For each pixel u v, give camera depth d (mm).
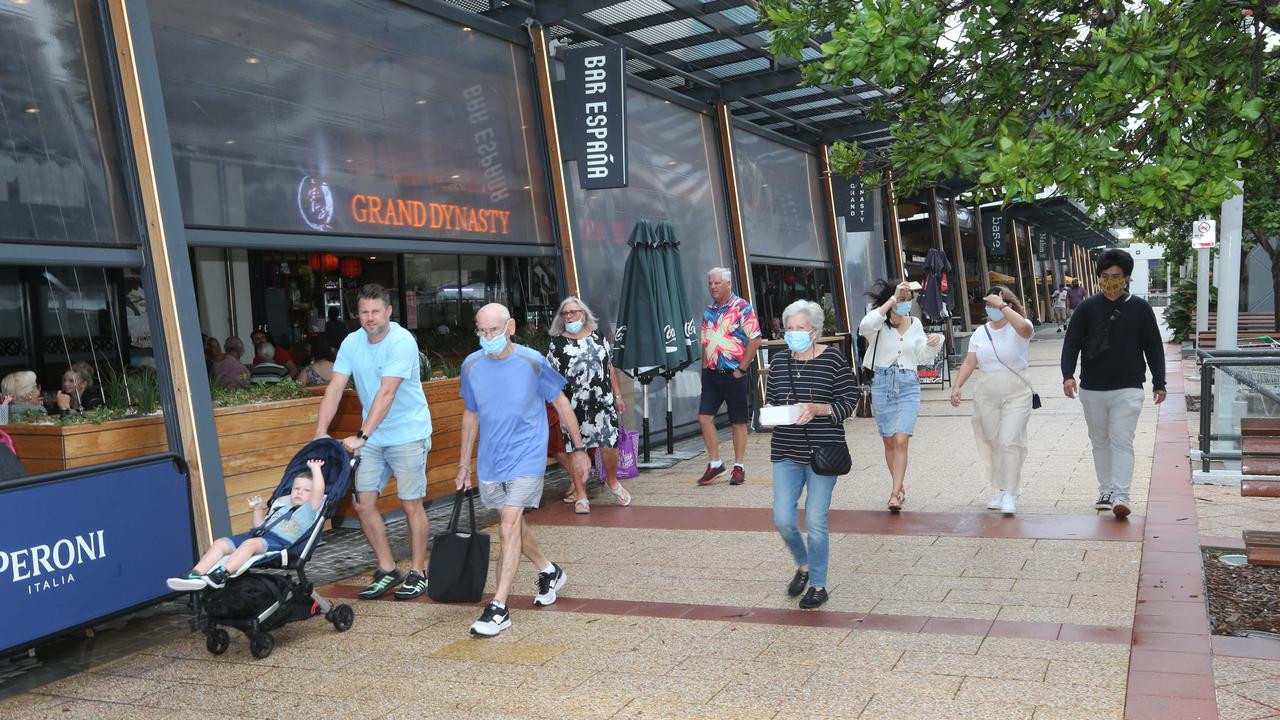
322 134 7949
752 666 4496
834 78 4773
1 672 4805
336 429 7609
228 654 4980
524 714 4059
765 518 7641
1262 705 3840
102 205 6031
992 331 7367
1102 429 7246
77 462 5816
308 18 7891
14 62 5680
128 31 6109
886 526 7180
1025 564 6012
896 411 7621
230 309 11766
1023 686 4113
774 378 5414
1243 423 5590
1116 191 3900
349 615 5309
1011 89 4906
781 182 16344
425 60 9086
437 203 9094
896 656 4539
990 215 31422
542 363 5359
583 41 11367
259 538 4988
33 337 10055
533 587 6066
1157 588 5418
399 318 13266
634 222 12141
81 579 4988
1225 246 11062
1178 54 3941
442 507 8602
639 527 7543
